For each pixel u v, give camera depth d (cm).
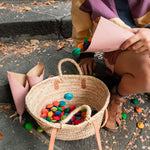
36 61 155
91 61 145
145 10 99
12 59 156
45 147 107
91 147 108
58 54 165
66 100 135
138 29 79
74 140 111
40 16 183
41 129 114
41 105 124
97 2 100
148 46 75
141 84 100
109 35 69
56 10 201
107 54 128
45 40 188
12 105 134
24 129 117
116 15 104
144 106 133
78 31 127
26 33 180
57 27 182
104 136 113
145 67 97
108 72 139
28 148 106
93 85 125
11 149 105
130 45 79
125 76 108
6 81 131
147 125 120
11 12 192
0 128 117
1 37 177
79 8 112
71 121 113
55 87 127
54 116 118
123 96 115
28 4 215
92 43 71
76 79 126
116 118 117
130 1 98
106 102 99
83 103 136
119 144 109
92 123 92
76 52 81
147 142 110
